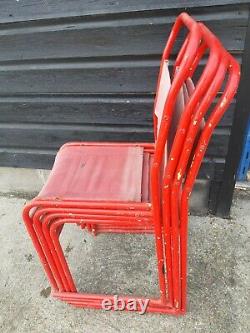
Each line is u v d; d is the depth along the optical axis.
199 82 0.82
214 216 1.87
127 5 1.37
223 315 1.40
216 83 0.81
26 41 1.56
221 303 1.45
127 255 1.69
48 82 1.67
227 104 0.83
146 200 1.17
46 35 1.52
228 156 1.63
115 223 1.19
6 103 1.80
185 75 0.84
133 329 1.38
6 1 1.46
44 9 1.45
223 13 1.31
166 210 1.05
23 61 1.63
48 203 1.16
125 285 1.55
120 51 1.49
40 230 1.21
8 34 1.55
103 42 1.48
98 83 1.61
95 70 1.57
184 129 0.88
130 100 1.63
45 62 1.61
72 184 1.26
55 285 1.44
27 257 1.73
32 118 1.82
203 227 1.81
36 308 1.50
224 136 1.59
